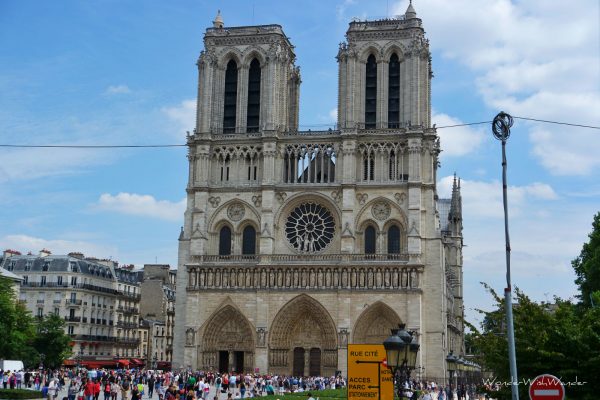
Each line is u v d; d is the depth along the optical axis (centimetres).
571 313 5466
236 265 15712
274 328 15438
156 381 11312
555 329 5259
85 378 9725
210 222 16212
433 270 15188
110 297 19525
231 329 15738
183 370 15375
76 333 18025
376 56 16188
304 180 16200
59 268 18262
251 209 16088
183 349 15900
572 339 5156
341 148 15912
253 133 16300
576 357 5206
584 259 11450
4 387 10938
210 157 16412
